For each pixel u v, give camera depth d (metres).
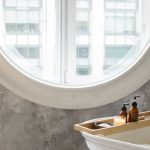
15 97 1.74
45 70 2.49
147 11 2.17
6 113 1.74
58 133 1.81
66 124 1.81
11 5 2.39
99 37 2.56
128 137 1.42
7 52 1.90
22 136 1.77
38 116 1.78
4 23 2.14
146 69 1.85
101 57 2.56
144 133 1.47
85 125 1.42
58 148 1.82
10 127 1.75
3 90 1.73
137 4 2.39
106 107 1.84
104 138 1.26
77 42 2.52
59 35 2.48
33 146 1.79
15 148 1.77
